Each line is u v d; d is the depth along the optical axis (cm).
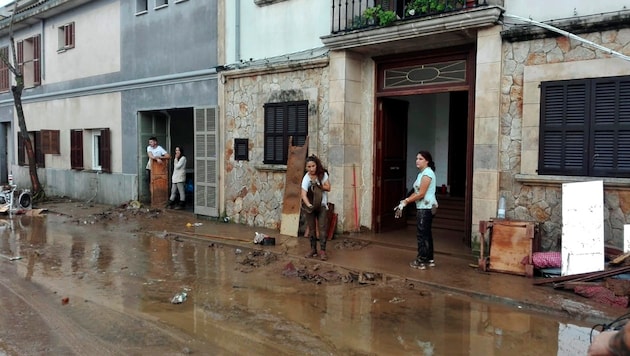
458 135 1070
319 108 923
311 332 477
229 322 504
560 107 643
